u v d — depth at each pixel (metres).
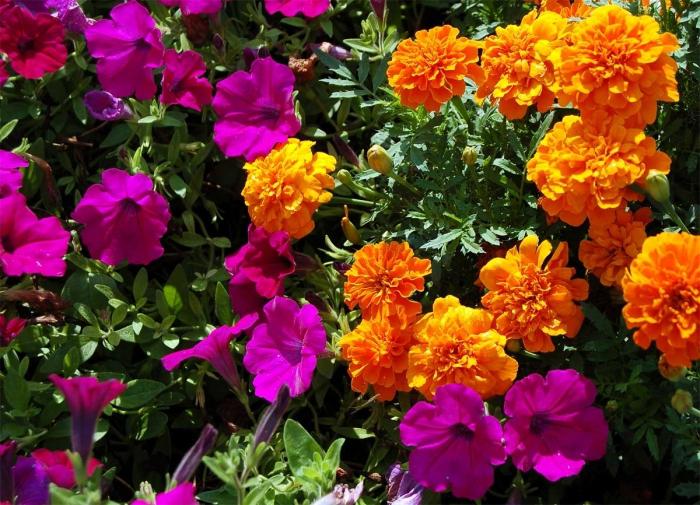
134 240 1.17
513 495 1.05
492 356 1.06
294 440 1.09
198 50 1.27
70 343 1.16
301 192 1.13
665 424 1.07
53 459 1.05
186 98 1.20
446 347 1.06
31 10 1.23
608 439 1.08
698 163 1.16
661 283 1.01
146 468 1.17
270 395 1.10
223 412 1.16
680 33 1.15
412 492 1.08
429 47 1.12
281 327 1.11
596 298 1.13
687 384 1.07
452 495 1.11
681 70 1.16
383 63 1.21
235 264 1.16
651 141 1.06
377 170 1.14
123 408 1.16
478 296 1.16
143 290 1.17
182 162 1.25
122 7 1.19
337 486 1.04
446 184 1.15
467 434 1.05
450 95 1.12
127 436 1.17
